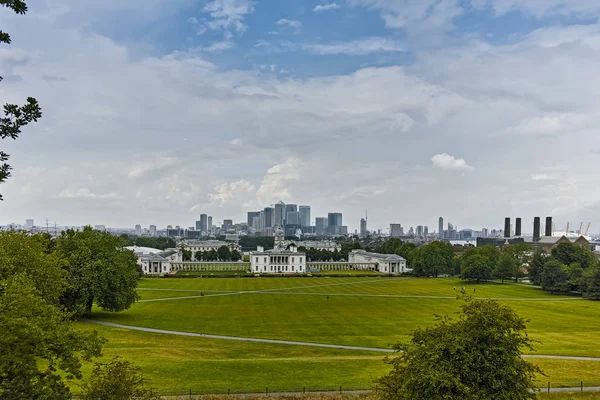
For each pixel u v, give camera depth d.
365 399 53.00
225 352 76.50
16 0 26.00
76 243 107.31
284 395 53.81
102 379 41.31
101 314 112.50
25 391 34.72
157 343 82.00
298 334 92.81
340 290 173.00
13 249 64.25
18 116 27.89
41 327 36.88
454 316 114.50
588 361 71.69
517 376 39.72
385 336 91.25
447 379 38.00
